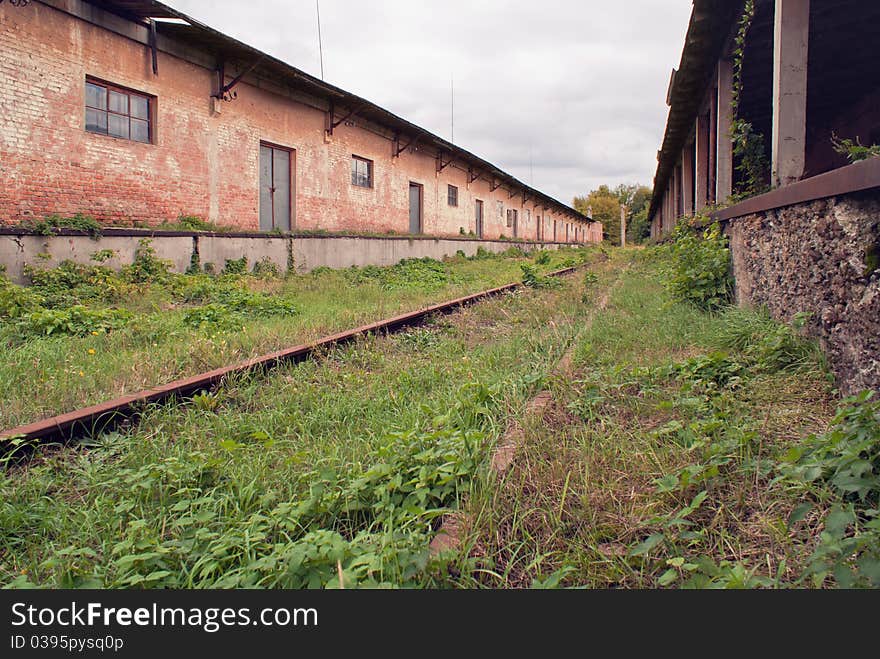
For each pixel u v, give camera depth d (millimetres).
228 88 13086
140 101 11430
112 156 10758
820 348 3664
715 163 10266
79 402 3674
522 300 8680
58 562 1915
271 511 2246
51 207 9742
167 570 1911
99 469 2799
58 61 9711
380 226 20266
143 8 10430
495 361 4664
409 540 1938
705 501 2268
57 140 9781
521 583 1874
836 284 3357
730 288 6574
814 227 3725
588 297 8719
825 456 2320
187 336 5941
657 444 2764
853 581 1634
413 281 12891
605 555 1960
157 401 3736
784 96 5379
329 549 1819
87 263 9859
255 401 3889
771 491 2277
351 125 18156
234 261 12672
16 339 5641
